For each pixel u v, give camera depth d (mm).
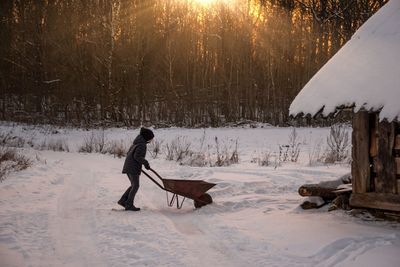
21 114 37906
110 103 36062
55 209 9289
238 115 36344
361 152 8102
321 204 9078
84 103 37594
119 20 37250
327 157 17594
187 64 37688
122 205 9586
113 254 6398
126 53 37094
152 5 37812
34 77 39344
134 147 9492
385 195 7781
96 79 37156
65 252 6477
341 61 8305
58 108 38094
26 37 39906
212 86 37188
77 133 31156
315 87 8219
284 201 10148
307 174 14141
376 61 7715
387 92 7020
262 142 25078
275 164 16719
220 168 15188
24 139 27250
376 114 7996
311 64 36094
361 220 8070
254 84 36625
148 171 14773
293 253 6383
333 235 7043
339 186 9266
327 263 5895
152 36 37812
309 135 26594
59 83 38250
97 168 16125
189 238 7254
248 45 37656
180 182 9633
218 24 38188
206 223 8227
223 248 6695
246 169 14984
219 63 38000
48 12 39281
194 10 38344
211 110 35125
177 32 38031
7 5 40219
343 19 37188
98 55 36812
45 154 20594
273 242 6891
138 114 36094
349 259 5941
